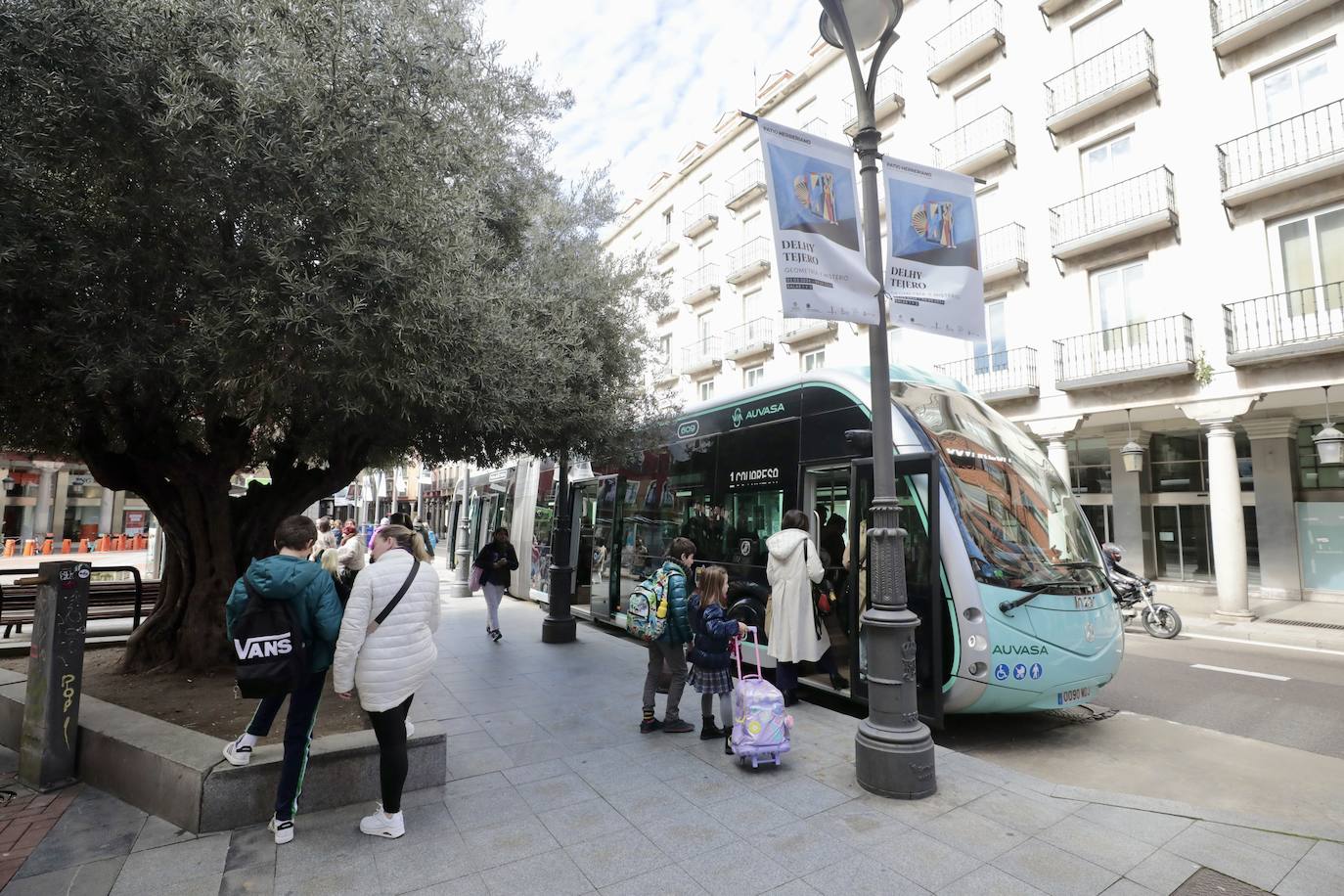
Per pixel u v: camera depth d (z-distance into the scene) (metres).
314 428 6.21
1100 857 3.39
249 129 3.72
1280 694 7.17
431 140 4.81
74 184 3.94
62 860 3.35
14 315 3.81
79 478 39.44
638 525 10.21
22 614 7.72
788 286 4.06
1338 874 3.20
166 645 6.11
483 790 4.27
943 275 4.77
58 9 3.36
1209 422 12.89
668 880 3.22
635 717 5.86
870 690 4.36
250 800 3.74
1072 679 5.52
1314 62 12.23
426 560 4.07
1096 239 14.52
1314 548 13.76
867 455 5.95
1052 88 15.77
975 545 5.53
